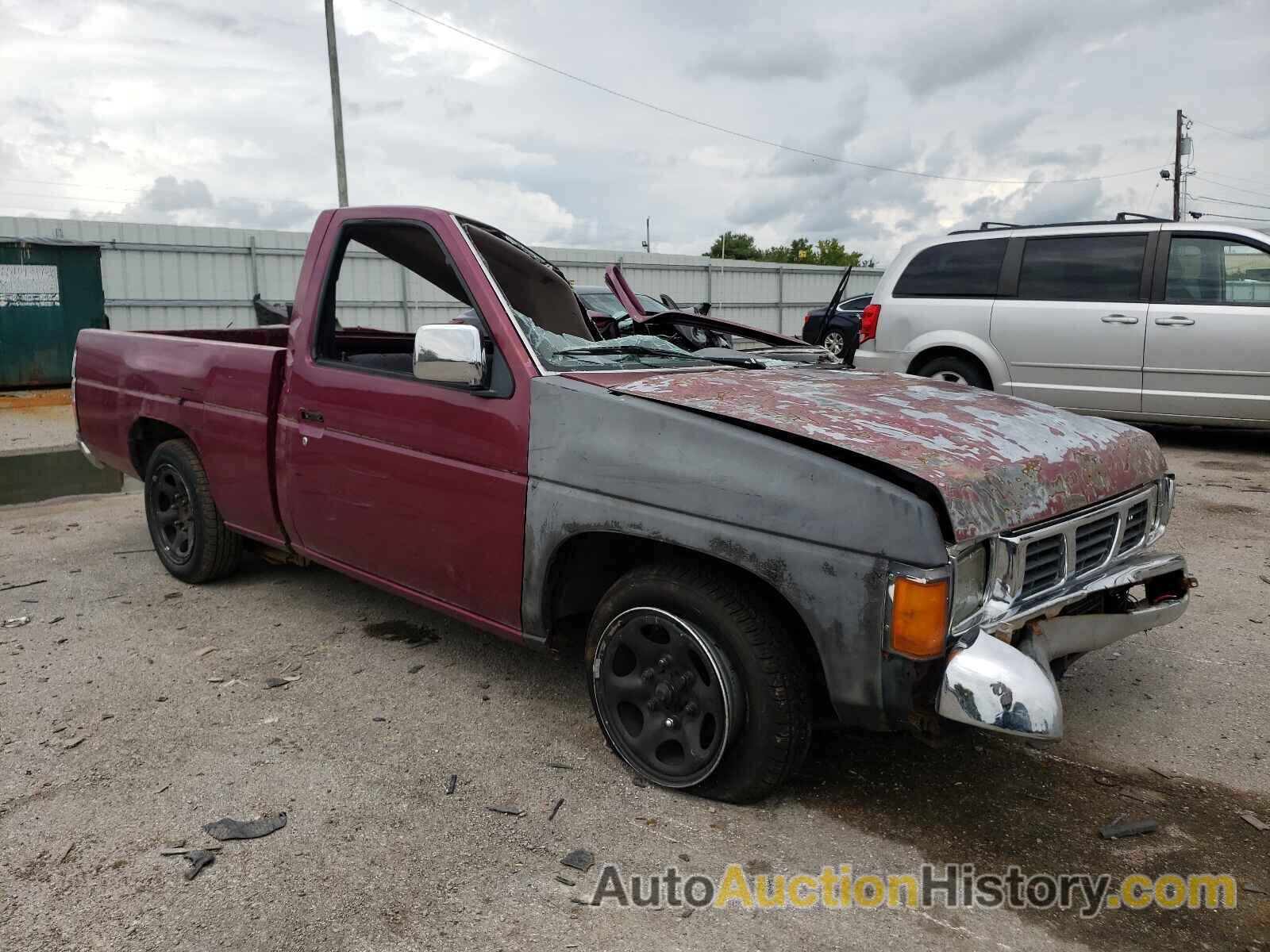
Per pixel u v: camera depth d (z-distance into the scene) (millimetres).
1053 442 2877
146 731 3221
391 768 2980
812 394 3064
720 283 32219
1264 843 2633
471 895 2361
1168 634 4207
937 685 2365
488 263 3773
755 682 2600
